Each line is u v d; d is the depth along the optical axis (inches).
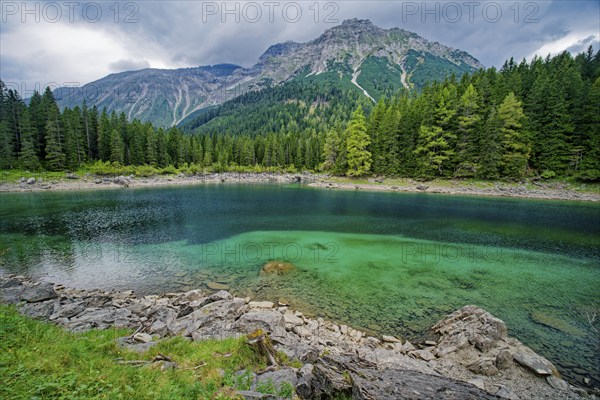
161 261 797.2
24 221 1231.5
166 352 310.2
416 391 219.5
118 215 1397.6
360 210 1556.3
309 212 1502.2
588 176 2012.8
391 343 437.7
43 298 512.1
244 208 1617.9
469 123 2325.3
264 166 4397.1
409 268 747.4
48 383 192.4
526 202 1792.6
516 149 2284.7
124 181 2844.5
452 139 2493.8
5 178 2417.6
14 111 3019.2
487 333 413.1
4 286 575.2
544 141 2250.2
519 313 530.6
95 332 355.6
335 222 1268.5
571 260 807.7
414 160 2655.0
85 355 260.7
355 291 617.6
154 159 3619.6
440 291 618.5
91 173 2960.1
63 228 1133.7
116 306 523.2
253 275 705.0
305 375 257.4
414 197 2048.5
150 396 203.5
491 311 536.7
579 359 404.8
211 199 1975.9
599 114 2050.9
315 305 558.6
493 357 386.0
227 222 1266.0
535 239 1008.2
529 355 384.8
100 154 3334.2
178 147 4045.3
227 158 4311.0
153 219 1317.7
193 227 1175.6
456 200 1893.5
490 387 336.2
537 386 341.4
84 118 3363.7
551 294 607.2
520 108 2240.4
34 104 3139.8
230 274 711.1
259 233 1086.4
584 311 538.0
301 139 4557.1
